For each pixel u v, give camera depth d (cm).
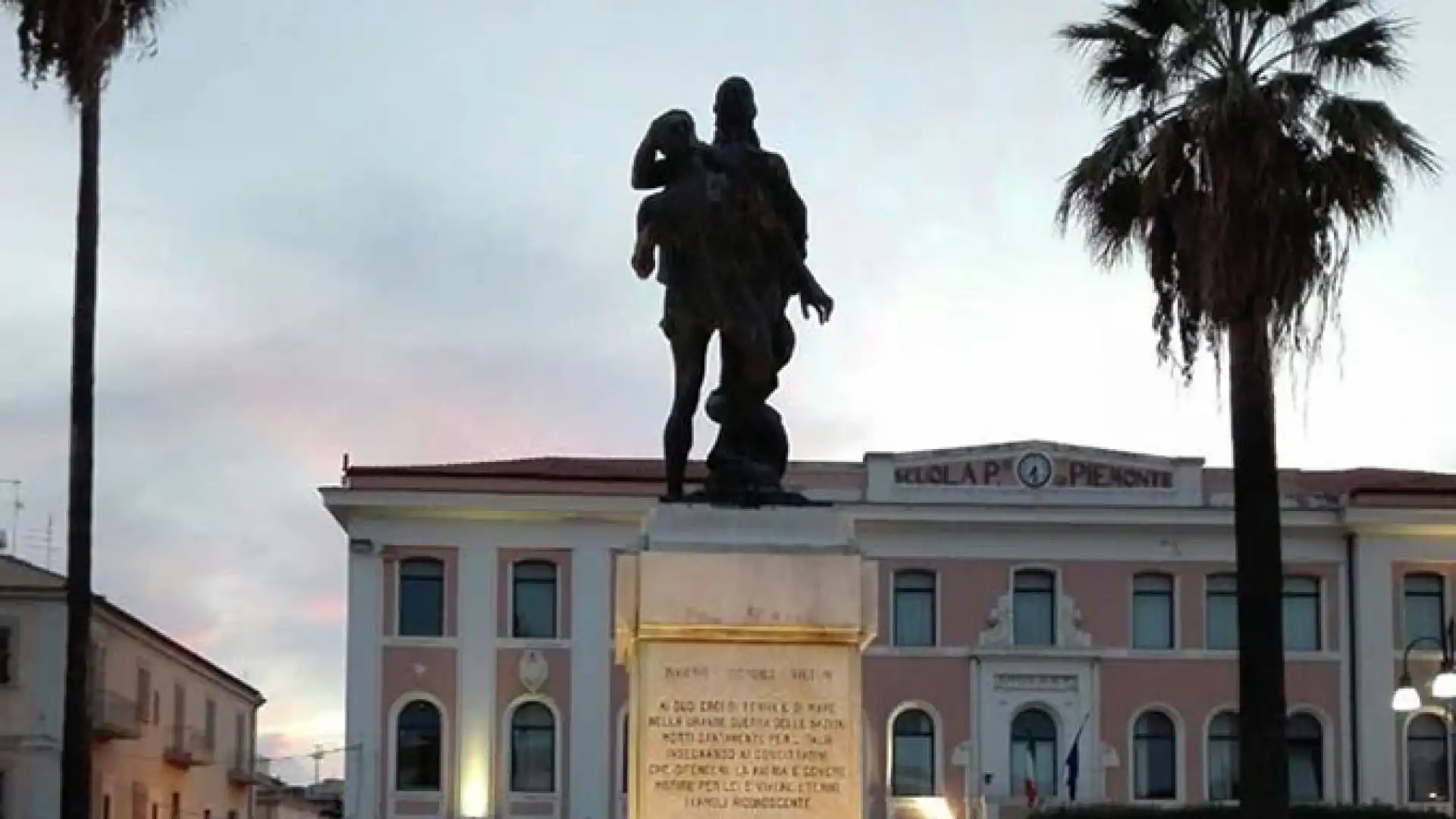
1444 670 3192
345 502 5138
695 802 1140
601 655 5188
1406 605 5262
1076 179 2672
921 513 5219
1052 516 5231
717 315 1216
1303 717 5266
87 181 2672
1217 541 5259
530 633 5206
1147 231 2598
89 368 2664
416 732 5156
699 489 1245
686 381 1223
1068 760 5162
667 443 1224
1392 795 5188
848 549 1165
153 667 5825
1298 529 5291
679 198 1224
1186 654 5231
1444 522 5222
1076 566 5269
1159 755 5219
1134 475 5275
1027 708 5228
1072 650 5222
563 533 5222
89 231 2669
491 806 5122
